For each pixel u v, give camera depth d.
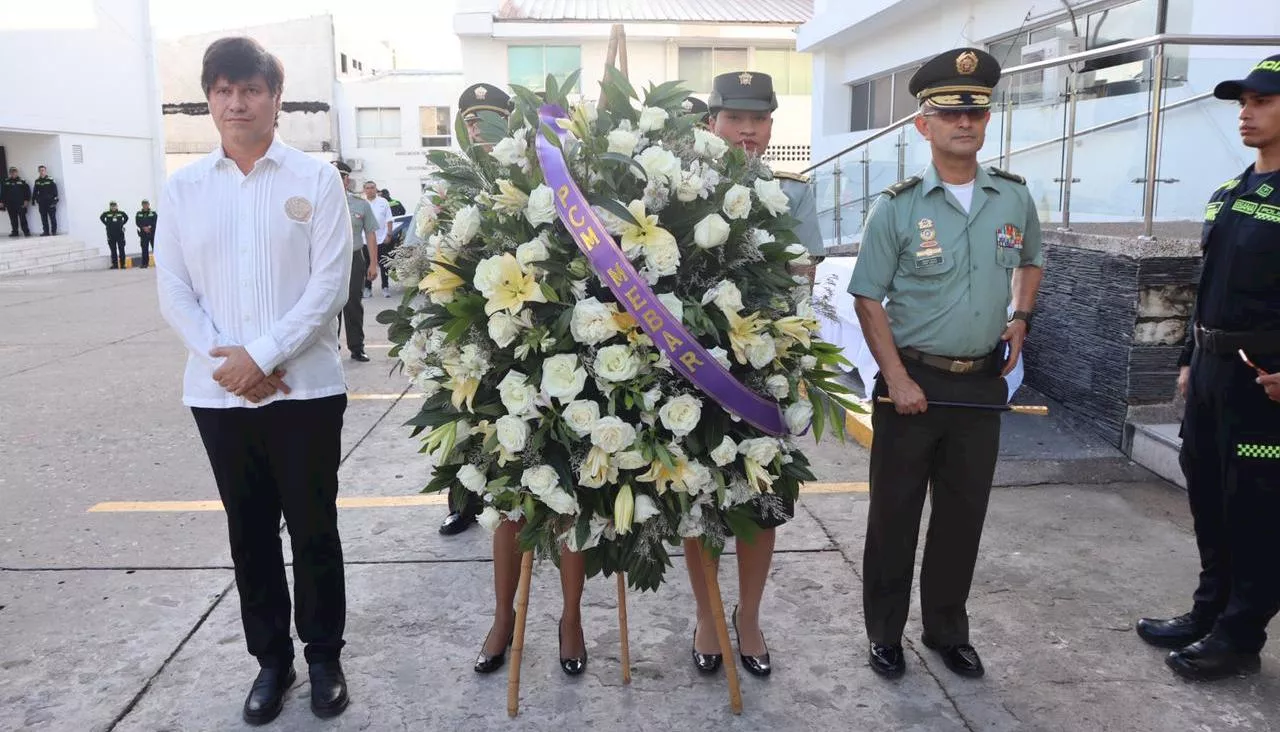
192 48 36.50
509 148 2.38
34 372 7.71
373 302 11.87
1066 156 6.04
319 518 2.70
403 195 33.00
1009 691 2.85
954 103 2.65
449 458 2.51
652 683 2.91
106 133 24.25
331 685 2.75
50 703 2.79
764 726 2.69
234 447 2.59
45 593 3.52
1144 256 4.70
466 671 2.98
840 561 3.81
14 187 21.84
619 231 2.22
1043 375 5.71
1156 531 4.02
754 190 2.48
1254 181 2.79
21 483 4.82
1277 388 2.59
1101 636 3.16
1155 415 4.87
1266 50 5.40
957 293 2.73
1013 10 10.91
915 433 2.83
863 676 2.95
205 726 2.69
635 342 2.24
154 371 7.75
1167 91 5.18
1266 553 2.75
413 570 3.75
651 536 2.38
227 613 3.37
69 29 22.75
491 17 22.09
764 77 3.26
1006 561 3.74
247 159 2.56
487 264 2.26
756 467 2.35
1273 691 2.83
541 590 3.57
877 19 13.48
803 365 2.50
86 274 19.16
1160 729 2.65
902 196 2.79
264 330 2.55
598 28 22.39
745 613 2.97
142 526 4.21
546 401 2.26
